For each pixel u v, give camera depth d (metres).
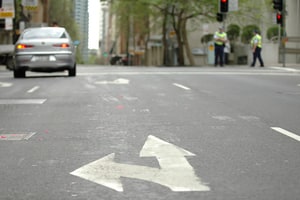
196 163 5.86
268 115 9.48
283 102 11.41
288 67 27.11
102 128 8.20
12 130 8.18
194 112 9.83
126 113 9.74
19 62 17.80
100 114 9.66
